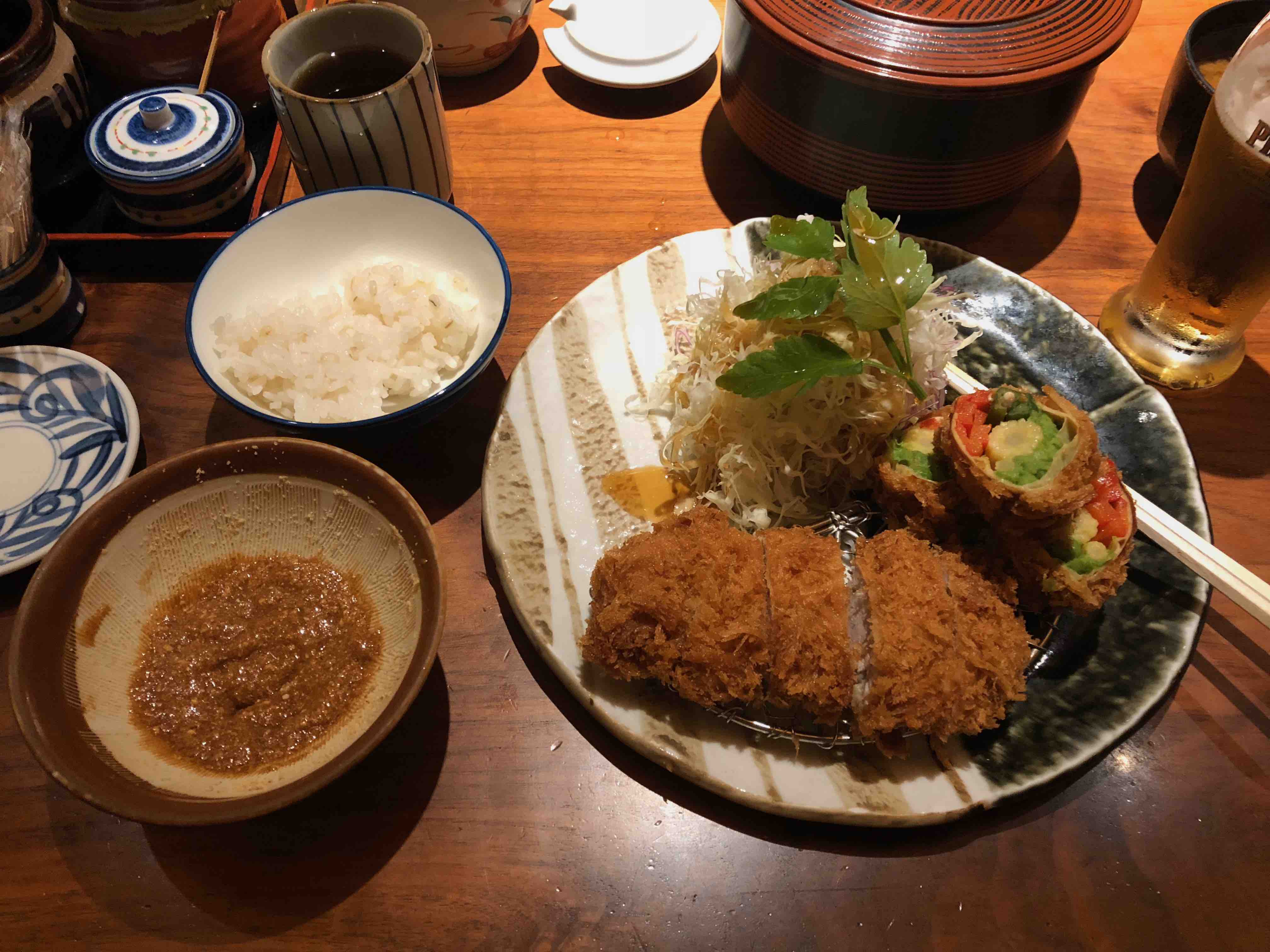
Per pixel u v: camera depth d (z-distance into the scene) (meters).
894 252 0.36
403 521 0.33
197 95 0.43
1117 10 0.39
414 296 0.40
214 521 0.35
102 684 0.32
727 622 0.32
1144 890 0.31
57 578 0.31
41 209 0.45
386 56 0.44
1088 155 0.49
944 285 0.43
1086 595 0.33
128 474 0.37
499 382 0.42
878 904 0.30
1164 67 0.52
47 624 0.31
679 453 0.40
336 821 0.31
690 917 0.30
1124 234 0.46
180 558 0.34
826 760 0.32
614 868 0.31
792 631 0.32
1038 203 0.47
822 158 0.42
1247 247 0.35
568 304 0.42
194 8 0.43
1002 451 0.34
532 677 0.34
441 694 0.34
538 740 0.33
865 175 0.42
